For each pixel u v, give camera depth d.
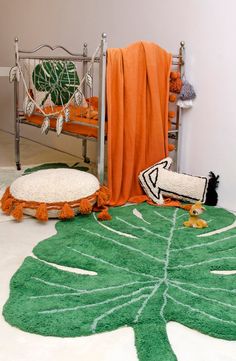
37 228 2.34
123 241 2.17
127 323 1.48
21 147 4.52
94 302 1.60
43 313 1.53
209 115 2.83
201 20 2.78
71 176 2.55
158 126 2.84
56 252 2.02
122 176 2.79
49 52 4.43
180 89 2.88
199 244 2.16
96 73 3.53
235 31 2.58
